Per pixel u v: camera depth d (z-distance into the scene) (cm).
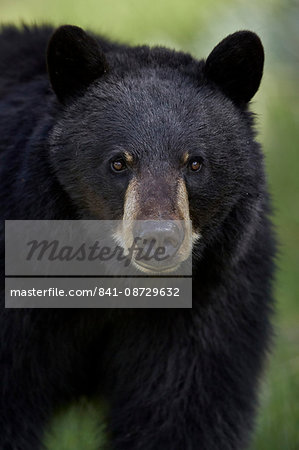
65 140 960
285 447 1170
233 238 984
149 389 1035
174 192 903
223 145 959
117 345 1066
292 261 1609
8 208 977
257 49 991
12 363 1000
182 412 1018
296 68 2055
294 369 1329
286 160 1877
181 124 939
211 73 996
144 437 1027
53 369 1048
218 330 1016
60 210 971
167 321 1017
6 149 1005
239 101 1011
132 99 959
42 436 1051
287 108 1989
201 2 2227
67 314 1023
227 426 1026
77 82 988
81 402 1131
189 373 1018
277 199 1784
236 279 1011
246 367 1040
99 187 949
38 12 2362
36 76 1092
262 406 1177
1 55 1166
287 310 1515
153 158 922
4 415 1002
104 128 950
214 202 959
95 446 1153
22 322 992
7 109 1055
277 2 2086
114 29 2248
